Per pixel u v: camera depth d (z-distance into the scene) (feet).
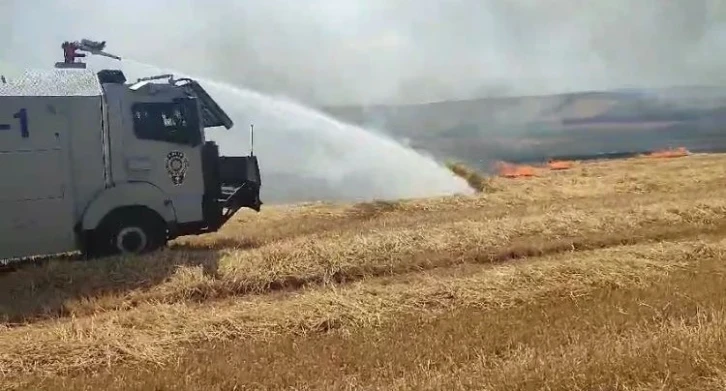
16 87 32.65
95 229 34.14
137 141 34.63
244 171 38.73
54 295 29.17
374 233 37.32
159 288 29.89
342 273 32.48
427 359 20.39
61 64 37.32
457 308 26.35
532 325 23.16
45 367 21.20
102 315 26.09
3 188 32.17
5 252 32.50
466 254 34.94
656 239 38.24
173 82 37.29
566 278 29.30
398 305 26.45
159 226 35.55
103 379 19.89
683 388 17.49
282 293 30.40
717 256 33.14
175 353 22.07
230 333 23.95
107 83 34.65
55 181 33.09
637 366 18.43
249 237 40.78
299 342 22.84
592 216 41.65
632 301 25.35
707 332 20.42
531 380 17.97
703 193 52.31
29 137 32.53
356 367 20.16
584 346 20.24
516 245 36.22
